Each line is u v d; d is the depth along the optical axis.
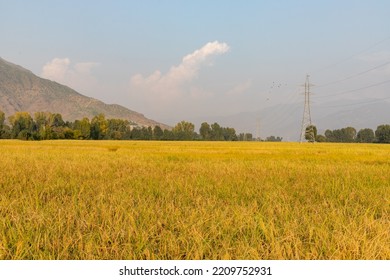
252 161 26.44
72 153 34.56
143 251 6.42
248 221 7.70
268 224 7.43
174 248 6.42
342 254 6.14
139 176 16.58
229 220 7.85
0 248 6.45
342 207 9.83
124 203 9.78
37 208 8.99
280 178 16.12
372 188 13.53
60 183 13.98
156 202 10.30
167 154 35.47
